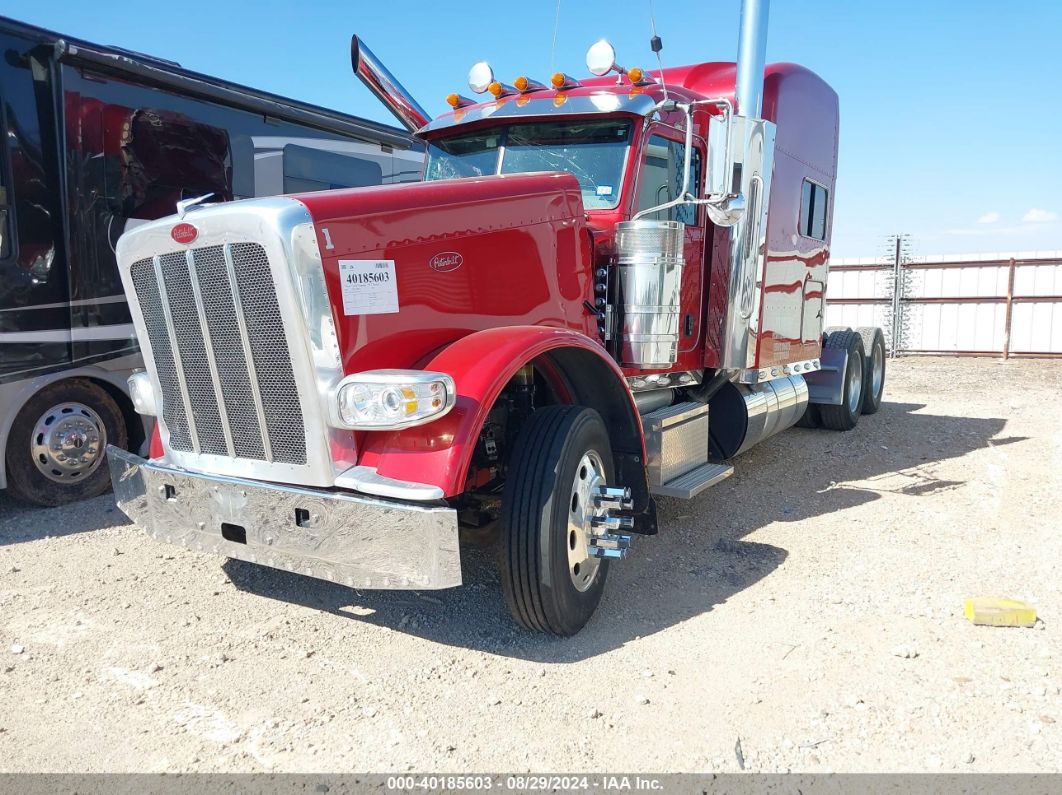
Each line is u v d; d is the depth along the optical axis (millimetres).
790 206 6336
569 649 3543
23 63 5449
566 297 4227
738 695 3121
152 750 2807
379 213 3281
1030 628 3668
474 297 3686
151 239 3412
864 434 8703
